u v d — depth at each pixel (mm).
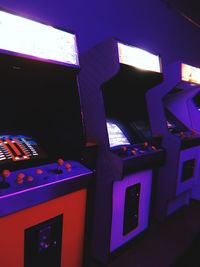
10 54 1107
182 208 3115
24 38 1184
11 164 1259
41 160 1396
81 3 2248
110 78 1704
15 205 1090
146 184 2244
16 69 1254
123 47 1744
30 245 1251
